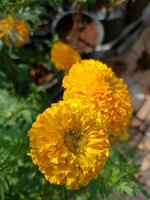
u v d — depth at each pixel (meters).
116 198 0.32
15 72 0.36
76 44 0.42
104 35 0.44
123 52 0.47
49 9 0.42
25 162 0.25
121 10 0.42
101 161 0.20
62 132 0.19
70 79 0.23
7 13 0.27
